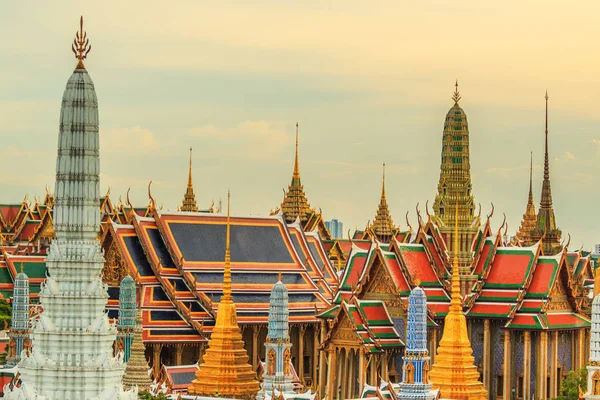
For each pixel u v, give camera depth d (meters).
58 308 184.62
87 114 186.50
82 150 186.25
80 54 188.00
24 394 182.00
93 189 186.75
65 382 182.50
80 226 186.00
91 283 185.75
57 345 183.62
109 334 185.75
